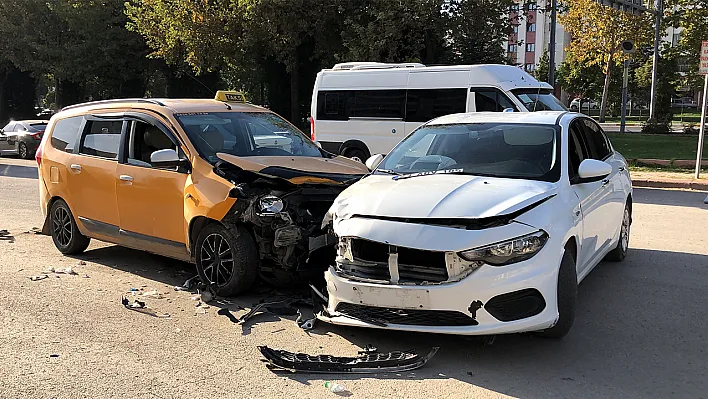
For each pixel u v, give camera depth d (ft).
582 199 17.31
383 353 14.99
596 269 22.82
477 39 74.43
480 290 13.94
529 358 14.83
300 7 76.84
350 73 50.42
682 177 48.01
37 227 30.53
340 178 19.88
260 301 18.83
